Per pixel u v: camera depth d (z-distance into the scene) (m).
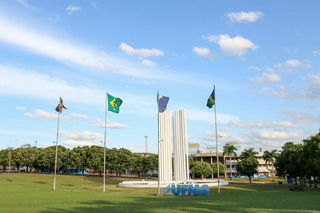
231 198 38.78
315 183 77.56
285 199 35.22
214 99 52.56
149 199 37.66
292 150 80.94
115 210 24.86
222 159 161.25
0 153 145.88
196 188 48.81
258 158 163.50
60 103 62.59
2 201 33.28
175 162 79.00
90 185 79.12
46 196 41.41
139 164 140.62
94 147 134.38
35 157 140.75
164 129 80.44
